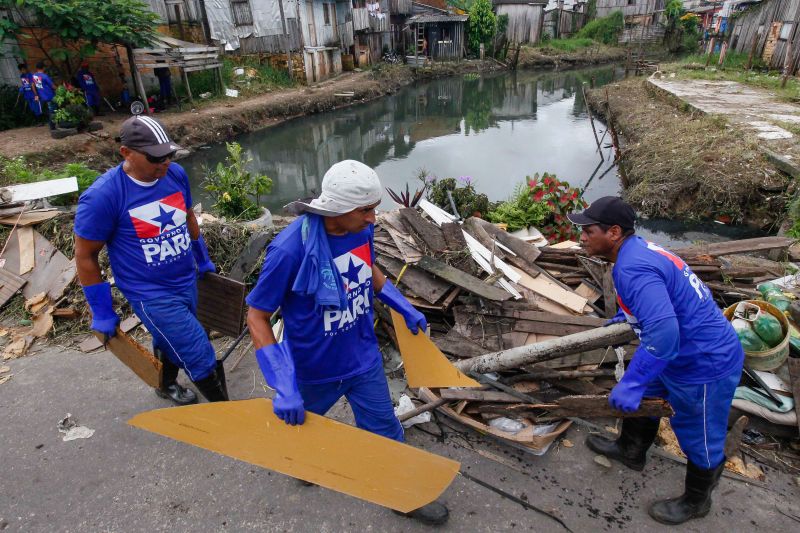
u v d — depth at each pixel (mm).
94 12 13586
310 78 23609
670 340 1925
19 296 4566
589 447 2906
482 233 4359
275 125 17953
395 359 3670
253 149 14945
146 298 2760
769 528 2418
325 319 2027
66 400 3395
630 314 2164
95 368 3727
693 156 9578
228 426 1801
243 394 3443
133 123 2465
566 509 2547
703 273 4023
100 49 15336
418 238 4098
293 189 11531
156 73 16391
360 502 2617
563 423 2986
